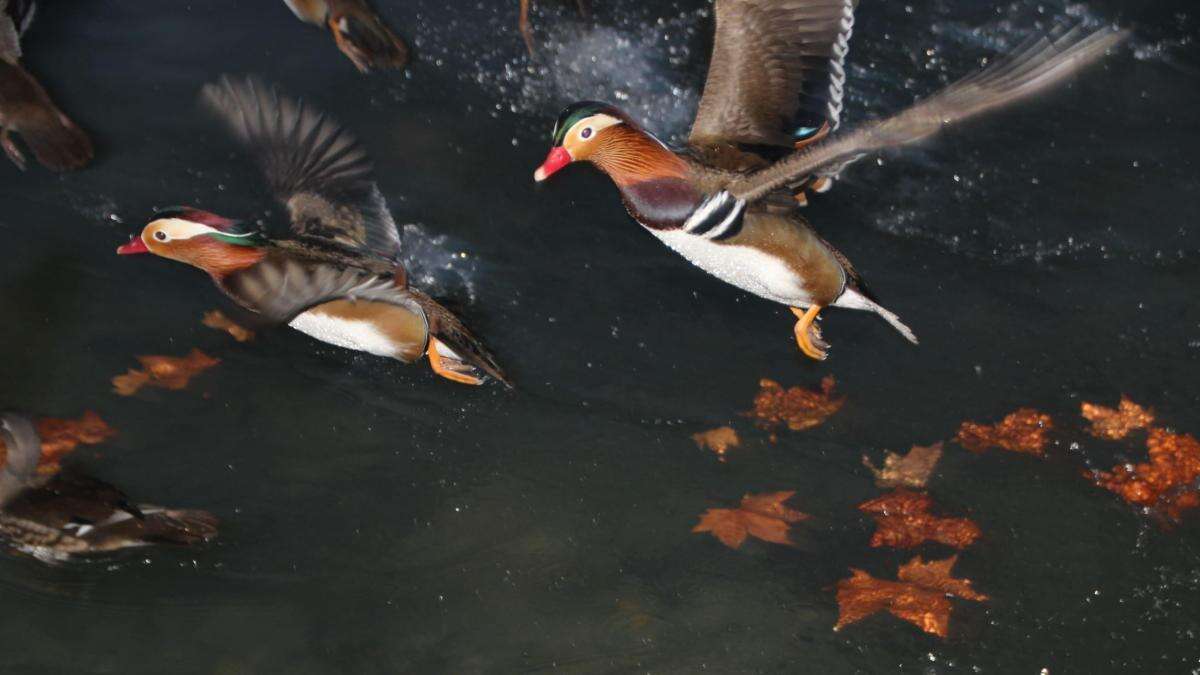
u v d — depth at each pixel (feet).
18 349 13.57
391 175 14.56
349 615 12.76
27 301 13.78
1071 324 14.07
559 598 12.87
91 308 13.79
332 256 13.29
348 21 14.74
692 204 13.12
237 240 13.29
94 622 12.67
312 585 12.85
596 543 13.07
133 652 12.60
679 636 12.75
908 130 12.44
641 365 13.79
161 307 13.84
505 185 14.61
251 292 13.25
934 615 12.84
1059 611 12.89
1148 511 13.25
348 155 13.64
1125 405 13.69
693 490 13.28
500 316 13.94
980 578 12.98
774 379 13.76
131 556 12.89
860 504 13.25
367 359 13.75
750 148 13.30
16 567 12.84
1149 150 15.03
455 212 14.42
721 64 13.38
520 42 15.43
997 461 13.43
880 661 12.69
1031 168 14.89
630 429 13.51
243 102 13.73
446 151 14.74
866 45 15.66
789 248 13.21
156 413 13.39
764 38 13.33
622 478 13.32
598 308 14.05
